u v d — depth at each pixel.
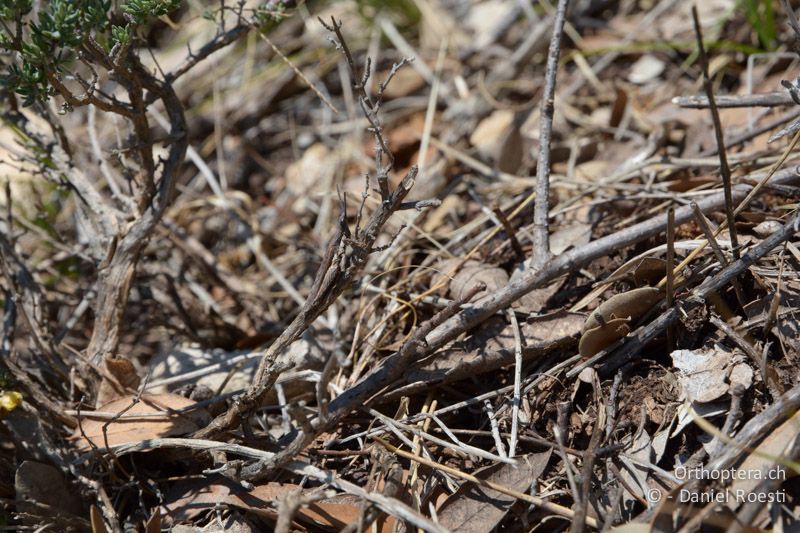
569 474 0.62
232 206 0.83
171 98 0.68
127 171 0.70
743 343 0.64
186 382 0.72
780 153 0.73
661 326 0.66
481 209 0.79
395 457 0.65
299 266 0.82
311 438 0.63
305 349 0.72
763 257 0.67
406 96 0.94
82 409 0.68
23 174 0.86
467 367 0.67
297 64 1.00
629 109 0.83
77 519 0.65
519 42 0.95
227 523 0.65
